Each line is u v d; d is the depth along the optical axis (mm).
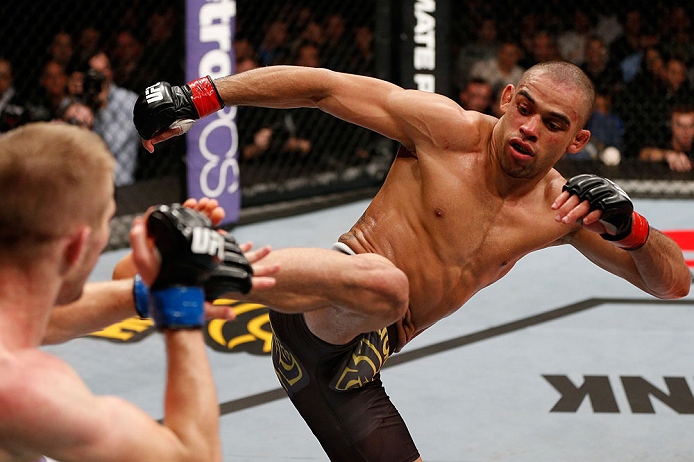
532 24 6523
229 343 3652
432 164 2004
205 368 1238
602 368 3438
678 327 3877
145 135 1984
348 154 6324
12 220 1128
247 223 5512
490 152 1997
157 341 3689
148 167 5988
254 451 2791
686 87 6535
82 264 1224
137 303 1556
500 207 2020
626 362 3492
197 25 4730
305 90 1976
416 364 3484
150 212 1254
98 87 5250
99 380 3289
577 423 2988
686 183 6270
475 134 2008
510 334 3801
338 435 2105
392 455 2082
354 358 2020
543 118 1887
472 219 2004
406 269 2037
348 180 6223
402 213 2043
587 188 1825
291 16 6363
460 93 6430
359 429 2080
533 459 2754
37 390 1092
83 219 1168
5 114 5219
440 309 2094
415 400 3166
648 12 6652
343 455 2129
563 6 6699
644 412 3066
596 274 4637
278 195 5801
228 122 4992
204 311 1275
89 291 1556
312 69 1992
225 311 1319
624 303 4188
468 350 3623
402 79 5816
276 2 6320
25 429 1089
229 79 1987
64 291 1267
